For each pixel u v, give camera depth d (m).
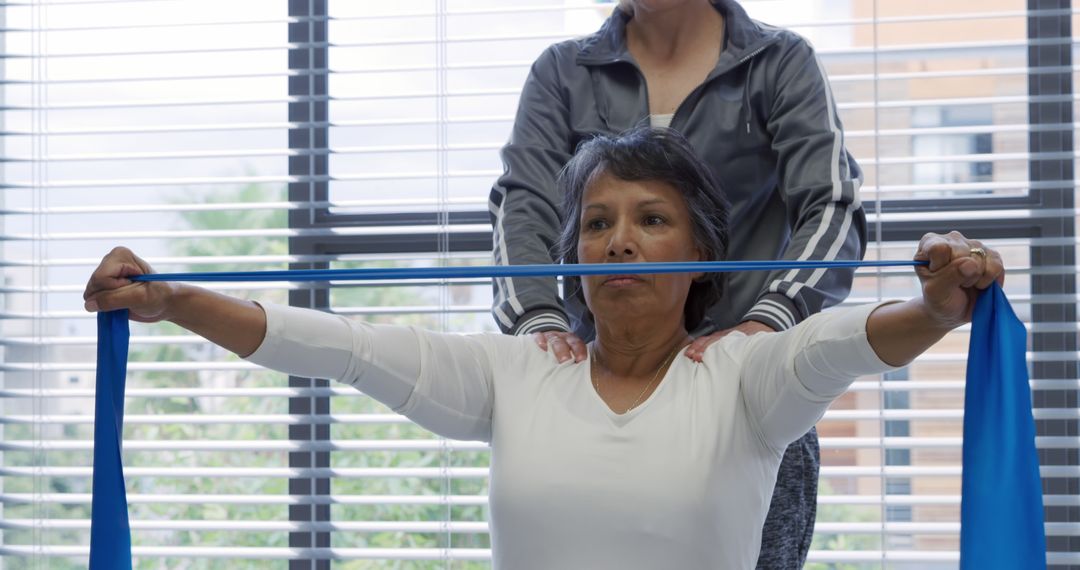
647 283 1.27
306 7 2.20
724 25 1.67
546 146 1.69
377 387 1.27
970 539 1.13
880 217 2.04
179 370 2.19
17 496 2.26
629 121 1.65
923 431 2.25
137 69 2.28
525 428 1.24
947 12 2.37
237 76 2.19
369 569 3.22
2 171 2.30
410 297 3.25
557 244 1.45
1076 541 2.06
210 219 3.85
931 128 2.01
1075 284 2.03
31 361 2.27
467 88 2.19
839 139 1.57
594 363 1.34
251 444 2.18
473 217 2.16
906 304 1.12
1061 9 2.01
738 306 1.60
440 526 2.14
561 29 2.15
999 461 1.13
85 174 2.30
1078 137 2.04
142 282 1.18
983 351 1.13
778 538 1.45
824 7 2.09
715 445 1.20
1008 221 2.04
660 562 1.17
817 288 1.47
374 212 2.20
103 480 1.20
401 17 2.13
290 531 2.17
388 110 2.30
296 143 2.19
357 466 3.41
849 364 1.15
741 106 1.61
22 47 2.30
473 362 1.31
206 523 2.19
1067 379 2.03
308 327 1.23
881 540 2.14
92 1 2.24
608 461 1.20
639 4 1.64
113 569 1.20
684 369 1.27
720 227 1.38
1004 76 2.02
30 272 2.28
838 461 2.64
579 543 1.18
